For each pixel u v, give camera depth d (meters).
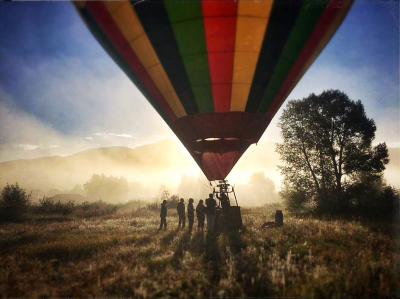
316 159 20.19
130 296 4.77
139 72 8.37
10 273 6.52
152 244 8.78
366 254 6.33
